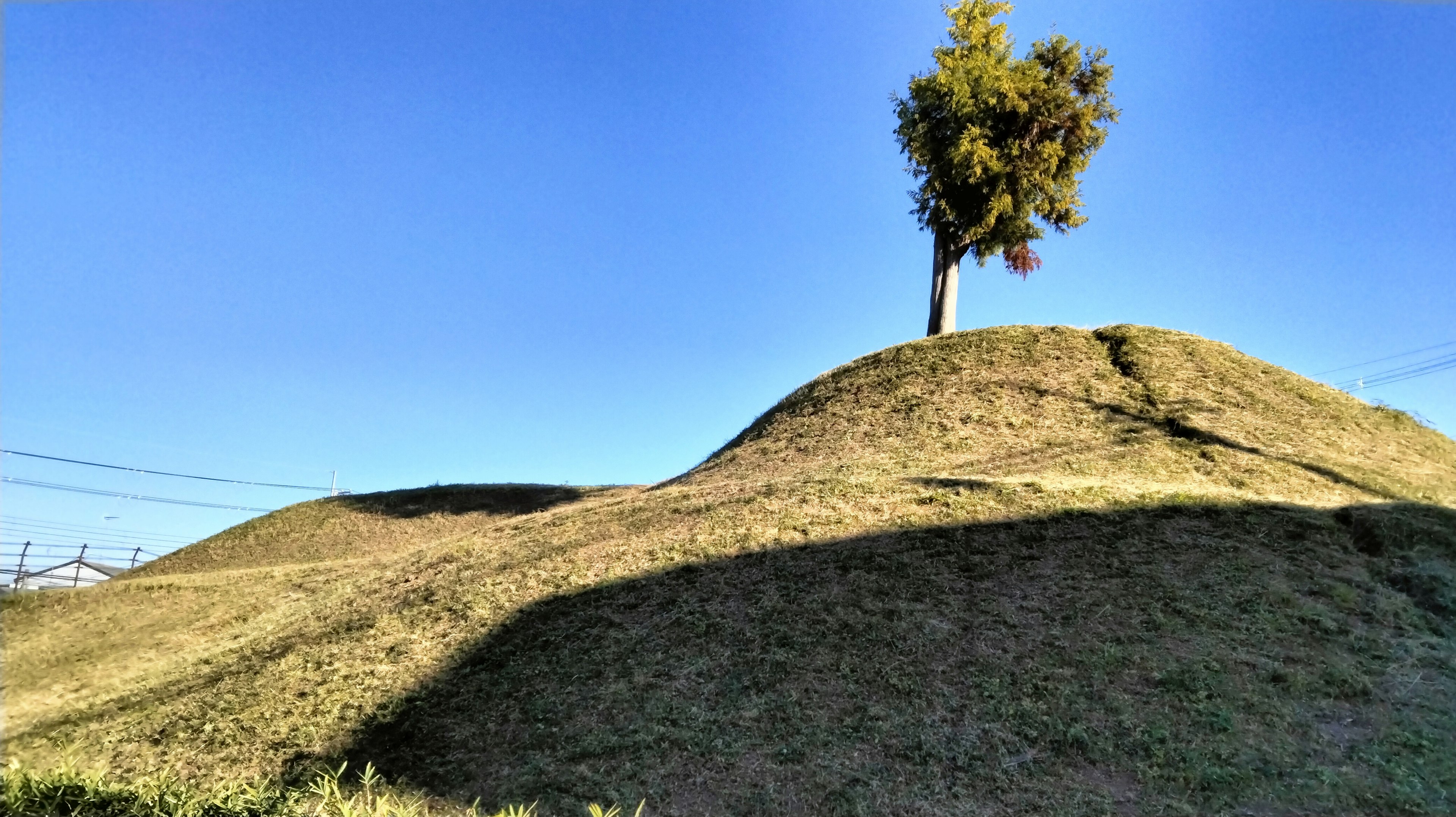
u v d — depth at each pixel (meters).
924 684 7.18
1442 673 6.79
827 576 9.48
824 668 7.59
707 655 8.10
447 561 13.80
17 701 11.47
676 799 6.02
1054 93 21.61
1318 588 8.28
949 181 22.22
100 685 11.72
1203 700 6.57
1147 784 5.70
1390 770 5.59
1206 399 15.83
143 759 8.01
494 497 29.05
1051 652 7.45
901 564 9.58
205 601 17.30
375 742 7.52
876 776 6.06
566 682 8.00
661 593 9.76
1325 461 12.98
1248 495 11.21
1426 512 10.09
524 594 10.52
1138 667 7.08
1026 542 9.90
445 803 6.36
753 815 5.75
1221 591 8.27
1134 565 8.98
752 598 9.20
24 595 17.91
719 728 6.86
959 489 11.97
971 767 6.07
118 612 17.09
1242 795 5.48
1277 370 17.61
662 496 15.18
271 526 27.62
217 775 7.39
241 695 9.16
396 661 9.25
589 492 28.73
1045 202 22.52
